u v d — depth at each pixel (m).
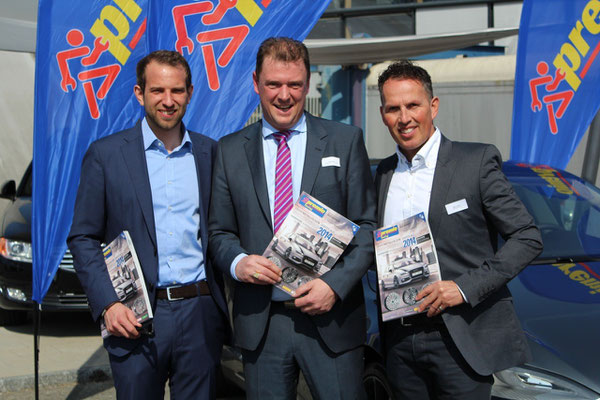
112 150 2.84
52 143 3.76
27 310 6.03
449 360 2.53
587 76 5.34
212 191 2.79
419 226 2.54
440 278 2.49
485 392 2.53
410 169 2.67
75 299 5.75
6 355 5.48
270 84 2.59
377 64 12.15
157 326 2.78
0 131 8.98
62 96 3.79
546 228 4.12
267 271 2.51
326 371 2.62
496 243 2.65
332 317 2.61
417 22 13.02
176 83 2.77
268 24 4.07
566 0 5.36
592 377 2.88
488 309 2.54
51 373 4.97
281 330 2.63
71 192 3.78
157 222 2.82
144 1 3.89
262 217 2.66
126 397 2.77
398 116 2.58
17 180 9.04
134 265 2.67
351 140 2.73
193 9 4.01
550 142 5.46
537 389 2.90
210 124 4.07
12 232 6.12
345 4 13.23
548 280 3.65
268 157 2.72
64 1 3.79
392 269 2.56
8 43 5.77
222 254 2.67
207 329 2.87
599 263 3.87
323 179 2.65
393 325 2.67
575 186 4.50
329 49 9.45
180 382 2.86
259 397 2.65
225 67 4.06
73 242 2.80
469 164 2.56
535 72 5.47
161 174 2.85
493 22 12.77
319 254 2.54
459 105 10.31
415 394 2.66
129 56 3.88
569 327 3.20
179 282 2.81
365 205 2.70
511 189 2.55
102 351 5.58
